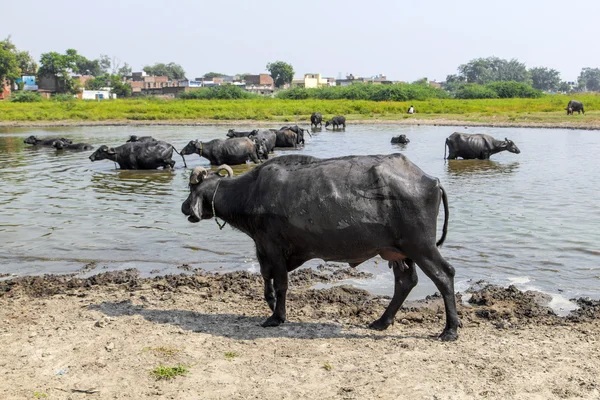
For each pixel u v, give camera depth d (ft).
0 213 48.65
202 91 351.25
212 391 18.86
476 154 82.43
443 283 22.53
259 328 24.56
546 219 43.93
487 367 20.16
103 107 239.91
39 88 396.37
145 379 19.77
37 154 96.07
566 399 17.88
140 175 71.10
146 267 34.60
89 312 26.55
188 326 24.79
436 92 344.28
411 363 20.63
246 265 34.73
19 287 30.86
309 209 23.15
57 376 20.11
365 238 22.79
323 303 28.04
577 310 26.53
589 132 128.57
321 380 19.47
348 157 23.86
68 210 49.78
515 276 31.81
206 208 26.58
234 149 79.41
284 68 578.25
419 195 22.07
